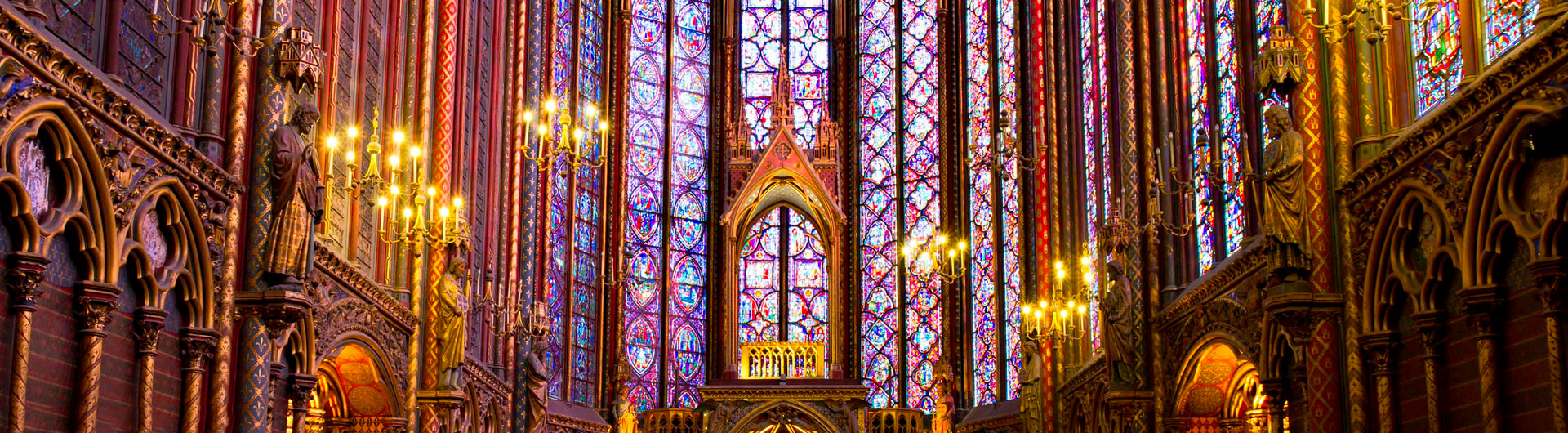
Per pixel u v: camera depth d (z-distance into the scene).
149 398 11.23
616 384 31.58
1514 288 11.09
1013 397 30.00
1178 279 20.12
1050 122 26.94
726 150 34.53
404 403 18.91
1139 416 20.25
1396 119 13.88
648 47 34.06
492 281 24.14
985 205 32.38
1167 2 20.94
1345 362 13.66
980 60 33.25
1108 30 22.75
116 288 10.52
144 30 11.69
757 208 32.47
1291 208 13.99
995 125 32.16
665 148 33.94
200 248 12.05
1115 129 22.31
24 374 9.28
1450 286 12.27
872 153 34.84
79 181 10.09
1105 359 21.12
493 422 24.44
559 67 30.38
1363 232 13.62
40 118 9.40
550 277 28.98
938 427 31.03
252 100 12.85
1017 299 29.98
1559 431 10.02
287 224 12.71
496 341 25.33
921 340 33.28
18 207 9.27
